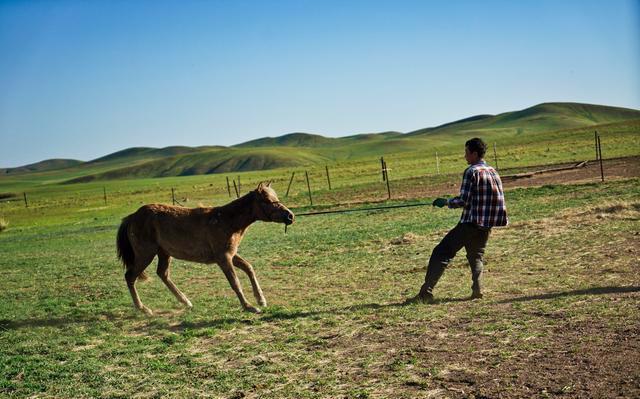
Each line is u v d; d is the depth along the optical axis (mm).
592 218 16891
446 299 9500
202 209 10688
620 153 50094
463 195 9000
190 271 15680
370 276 12602
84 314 11266
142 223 11016
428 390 5730
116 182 165125
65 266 19062
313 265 14820
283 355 7418
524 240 14812
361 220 24719
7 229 43500
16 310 12031
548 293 9172
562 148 67250
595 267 10906
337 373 6512
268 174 115875
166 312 10984
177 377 6961
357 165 101125
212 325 9445
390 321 8375
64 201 87688
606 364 5805
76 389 6852
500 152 76750
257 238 21984
